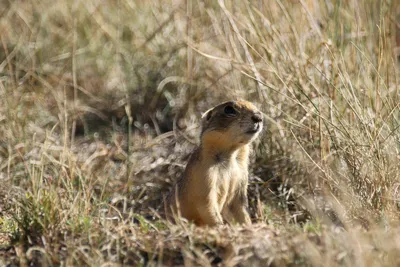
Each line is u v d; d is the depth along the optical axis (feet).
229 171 37.27
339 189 38.55
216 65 55.36
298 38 46.60
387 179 37.42
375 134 38.24
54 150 49.16
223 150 36.78
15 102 53.06
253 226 33.24
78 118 57.41
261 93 46.70
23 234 33.96
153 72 59.00
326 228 32.63
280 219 39.22
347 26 47.24
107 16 63.72
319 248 30.27
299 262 29.60
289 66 45.80
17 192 42.04
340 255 29.25
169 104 56.65
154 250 31.76
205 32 55.98
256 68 46.91
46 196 34.99
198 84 55.83
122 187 46.16
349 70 44.80
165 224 35.17
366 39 45.80
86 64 61.87
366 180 38.09
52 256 31.81
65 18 63.93
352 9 46.96
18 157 47.01
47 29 63.05
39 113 54.85
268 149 45.85
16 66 56.90
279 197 43.29
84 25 63.46
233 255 30.58
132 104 58.39
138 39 60.95
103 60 61.82
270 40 47.32
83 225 33.88
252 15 47.73
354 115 41.16
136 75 59.41
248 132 36.52
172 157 50.44
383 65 44.01
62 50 61.98
